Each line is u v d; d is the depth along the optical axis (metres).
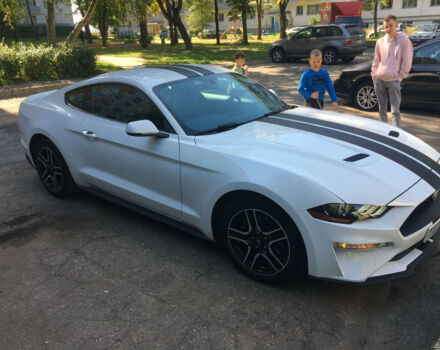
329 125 3.30
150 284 2.91
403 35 5.66
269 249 2.69
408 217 2.45
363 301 2.65
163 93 3.39
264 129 3.19
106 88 3.83
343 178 2.46
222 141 2.97
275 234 2.65
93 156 3.80
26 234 3.69
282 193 2.47
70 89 4.22
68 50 13.93
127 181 3.59
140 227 3.78
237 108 3.56
